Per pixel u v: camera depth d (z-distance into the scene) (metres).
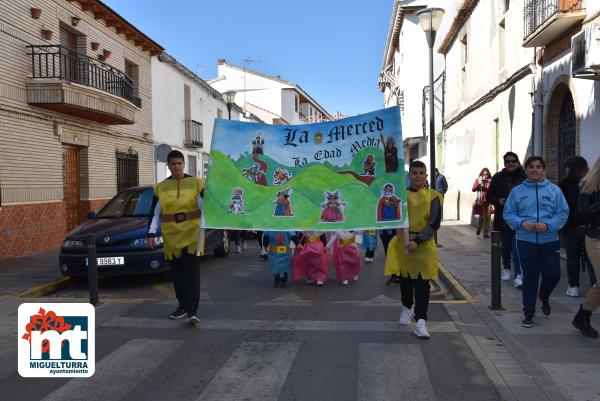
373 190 5.84
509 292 7.71
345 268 8.81
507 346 5.36
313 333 5.98
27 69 12.81
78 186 15.51
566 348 5.27
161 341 5.75
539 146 12.02
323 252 8.68
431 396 4.22
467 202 18.95
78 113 14.34
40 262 11.37
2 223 11.80
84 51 15.45
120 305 7.48
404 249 5.71
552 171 11.56
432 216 5.54
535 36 10.84
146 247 8.73
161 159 15.90
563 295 7.32
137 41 18.98
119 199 10.59
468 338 5.66
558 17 9.70
